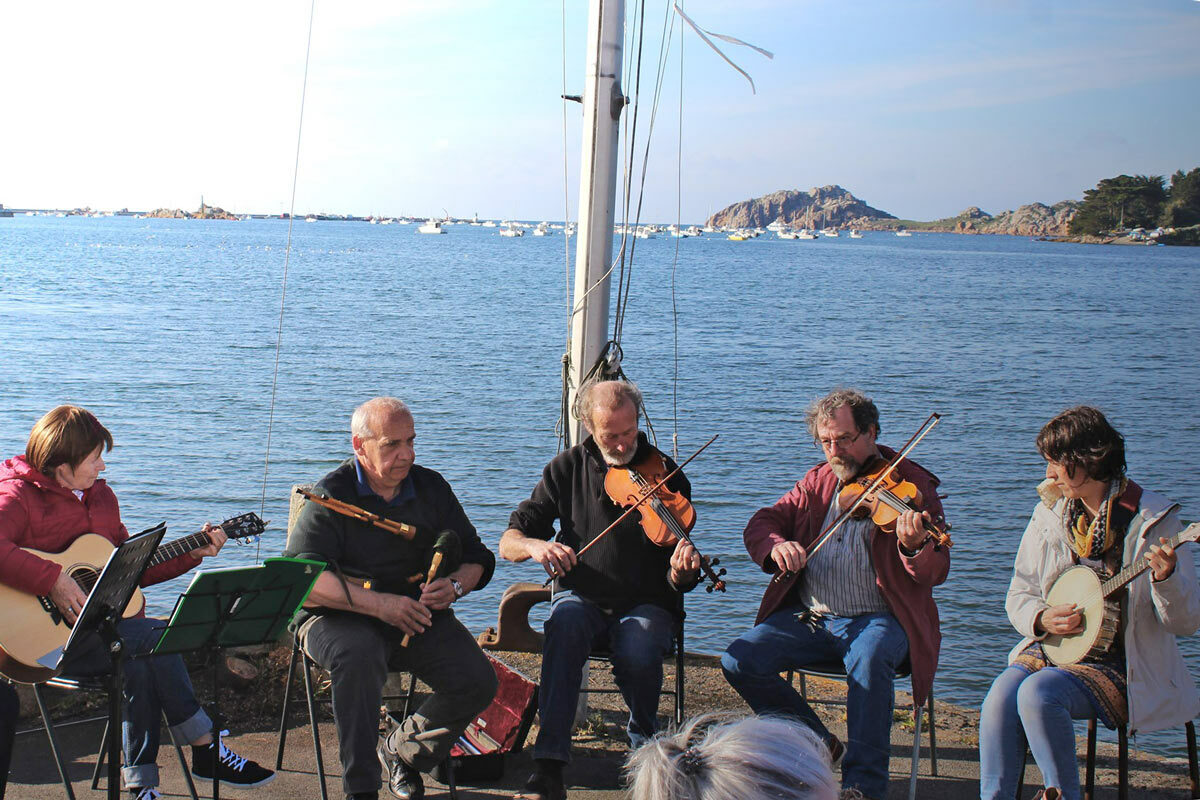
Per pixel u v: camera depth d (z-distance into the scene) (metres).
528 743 4.52
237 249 115.38
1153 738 7.81
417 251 121.38
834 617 4.14
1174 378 31.11
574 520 4.38
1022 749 3.69
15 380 25.44
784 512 4.42
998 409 24.94
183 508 14.97
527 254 117.38
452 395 25.00
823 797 1.50
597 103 4.83
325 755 4.31
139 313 43.22
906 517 3.91
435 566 3.89
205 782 4.00
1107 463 3.68
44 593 3.55
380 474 3.94
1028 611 3.84
